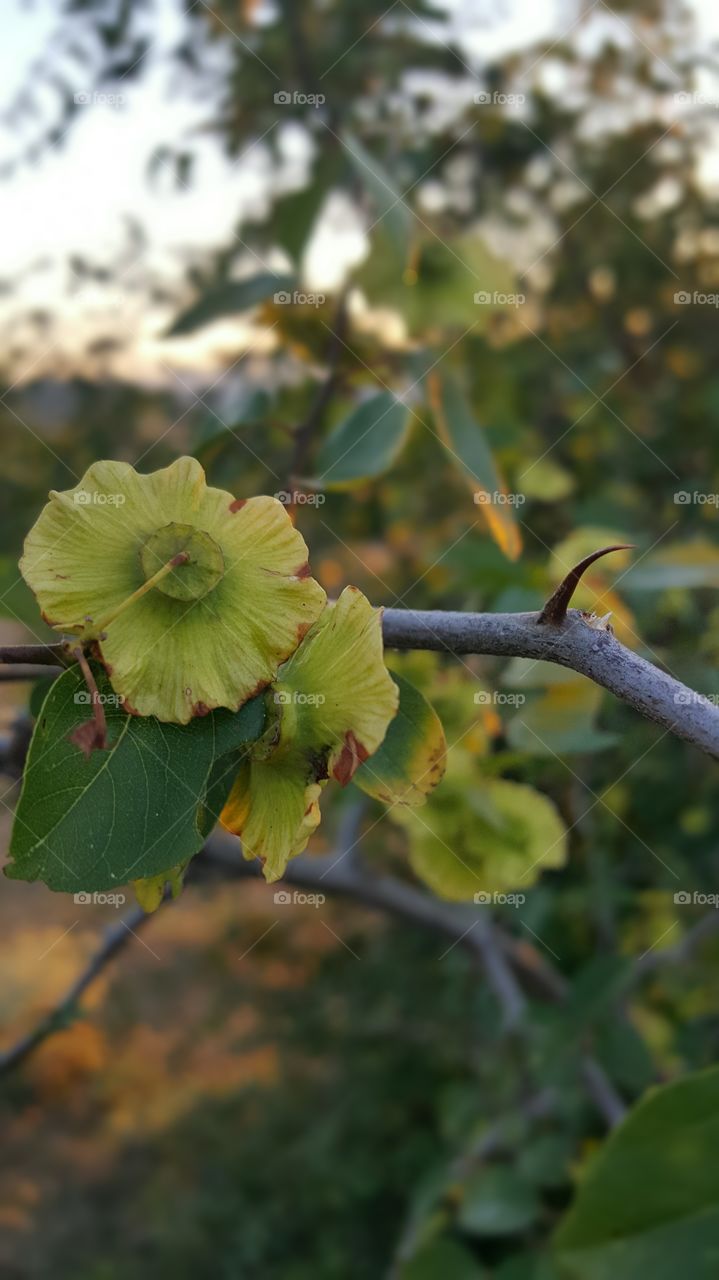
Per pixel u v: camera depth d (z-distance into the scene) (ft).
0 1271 1.76
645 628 0.65
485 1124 1.18
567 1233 0.42
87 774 0.30
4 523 1.40
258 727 0.32
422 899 0.91
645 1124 0.42
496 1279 0.84
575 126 1.41
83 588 0.32
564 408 1.40
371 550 1.07
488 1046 1.32
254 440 0.76
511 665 0.60
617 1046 0.81
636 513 1.21
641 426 1.43
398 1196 1.64
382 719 0.31
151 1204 1.83
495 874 0.61
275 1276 1.60
